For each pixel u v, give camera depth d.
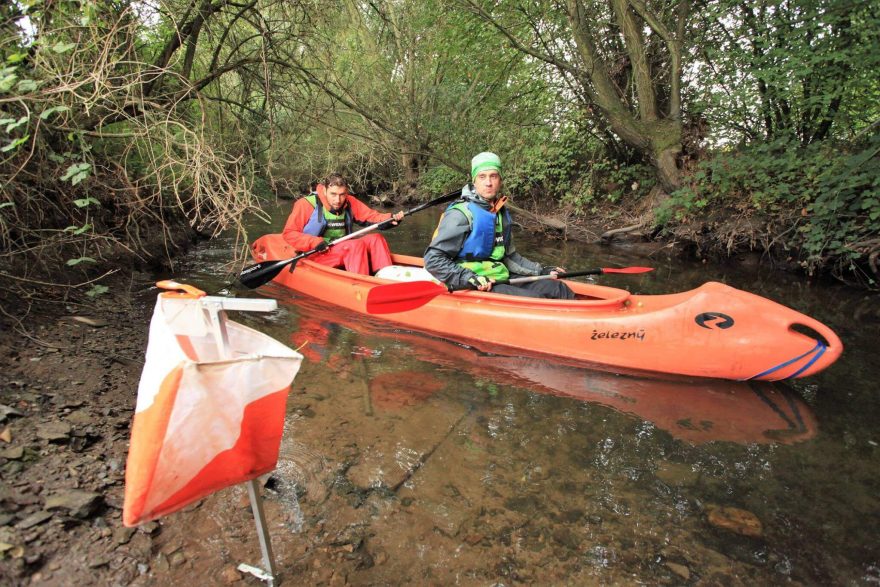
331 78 6.90
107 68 3.19
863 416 2.55
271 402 1.23
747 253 5.62
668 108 6.93
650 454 2.23
